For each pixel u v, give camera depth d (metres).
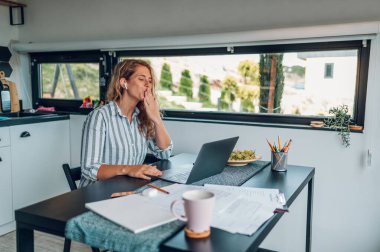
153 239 0.94
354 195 2.29
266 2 2.49
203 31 2.74
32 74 3.62
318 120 2.45
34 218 1.13
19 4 3.46
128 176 1.58
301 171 1.76
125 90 1.87
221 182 1.51
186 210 0.95
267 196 1.31
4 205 2.84
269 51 2.54
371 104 2.20
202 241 0.93
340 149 2.29
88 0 3.21
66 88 3.53
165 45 2.81
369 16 2.20
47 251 2.53
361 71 2.27
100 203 1.18
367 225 2.28
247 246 0.91
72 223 1.05
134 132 1.93
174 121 2.82
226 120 2.76
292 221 2.49
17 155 2.91
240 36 2.49
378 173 2.21
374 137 2.21
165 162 1.96
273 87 2.59
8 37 3.48
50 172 3.22
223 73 2.76
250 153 1.93
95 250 1.79
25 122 2.95
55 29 3.40
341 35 2.23
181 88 2.95
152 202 1.20
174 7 2.83
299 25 2.40
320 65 2.42
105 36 3.16
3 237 2.79
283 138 2.45
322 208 2.39
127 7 3.03
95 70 3.33
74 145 3.38
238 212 1.13
